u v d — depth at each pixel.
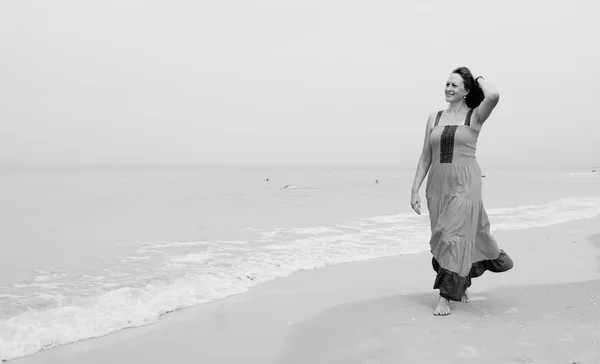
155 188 27.58
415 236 9.51
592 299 4.50
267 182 39.69
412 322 3.91
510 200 20.81
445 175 4.09
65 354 3.49
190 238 9.04
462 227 3.97
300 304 4.72
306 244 8.45
